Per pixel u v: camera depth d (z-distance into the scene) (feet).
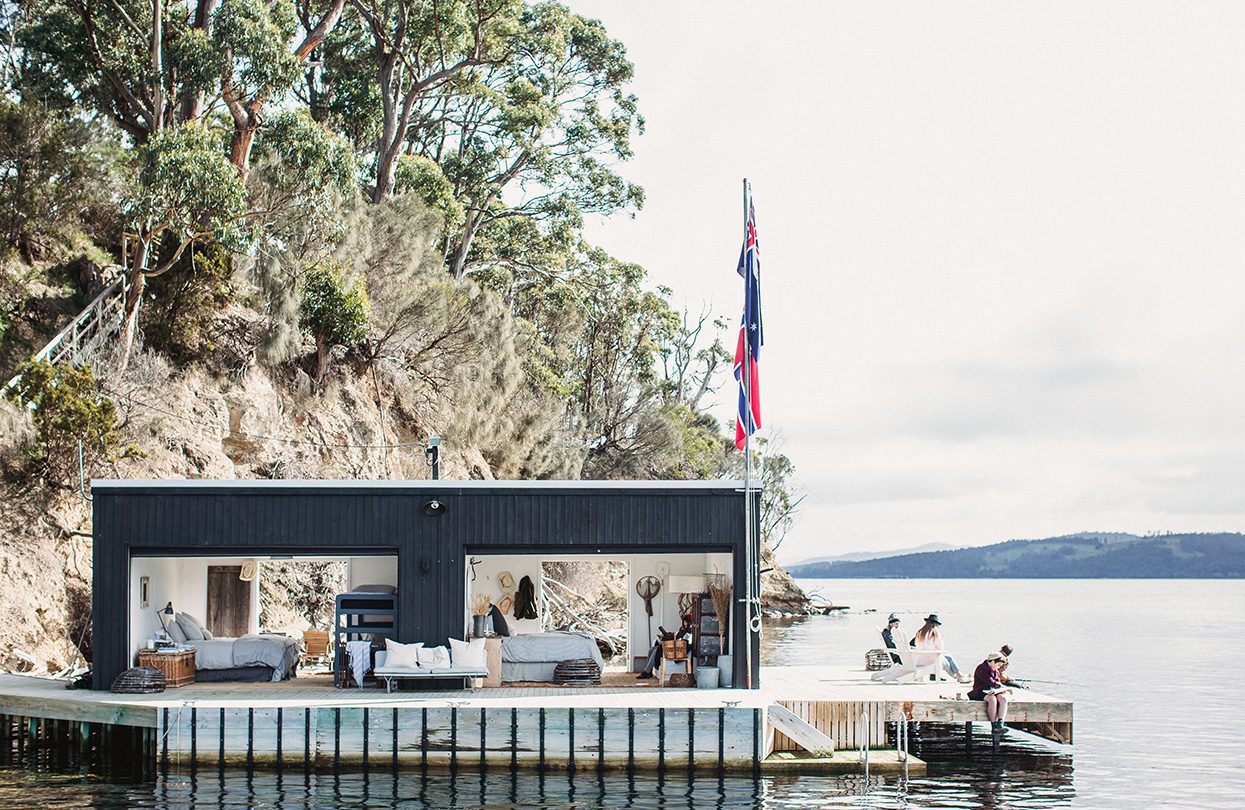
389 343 136.67
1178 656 161.89
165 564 75.05
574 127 184.34
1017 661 151.02
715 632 71.77
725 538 70.85
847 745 66.39
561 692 67.26
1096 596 590.55
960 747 73.97
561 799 55.93
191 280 117.39
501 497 70.03
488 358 143.84
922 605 407.64
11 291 110.32
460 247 184.96
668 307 215.31
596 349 209.77
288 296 119.65
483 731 61.57
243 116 127.65
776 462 249.75
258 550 69.05
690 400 256.11
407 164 167.02
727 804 55.52
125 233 113.19
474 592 78.84
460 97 180.45
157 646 70.23
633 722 61.82
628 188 190.90
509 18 166.81
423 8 159.22
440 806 54.24
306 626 111.24
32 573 89.35
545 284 202.39
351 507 69.51
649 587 78.48
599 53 183.93
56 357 103.71
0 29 129.80
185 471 106.32
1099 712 95.86
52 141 111.45
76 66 127.85
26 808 53.21
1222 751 74.84
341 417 127.34
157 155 108.06
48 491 93.61
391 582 77.30
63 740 66.28
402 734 61.41
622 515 70.44
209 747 61.41
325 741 61.36
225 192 108.27
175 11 131.85
